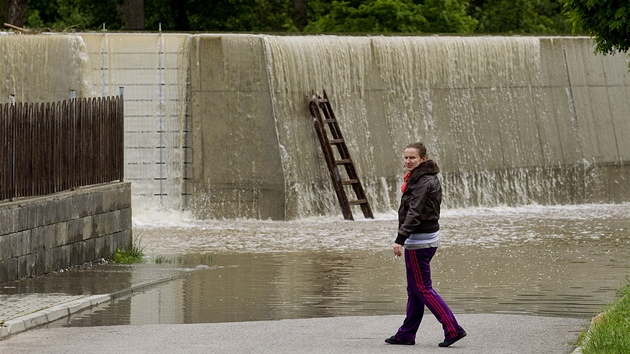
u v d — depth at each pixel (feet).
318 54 169.68
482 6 297.33
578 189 191.01
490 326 71.26
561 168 189.37
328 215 166.30
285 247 127.95
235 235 141.38
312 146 166.91
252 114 162.81
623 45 90.68
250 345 65.10
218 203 161.38
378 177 172.76
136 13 239.50
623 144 196.95
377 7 246.88
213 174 161.79
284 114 164.66
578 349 60.13
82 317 76.74
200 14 251.60
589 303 83.51
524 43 189.06
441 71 180.96
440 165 177.78
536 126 188.55
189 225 154.40
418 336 68.44
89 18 256.11
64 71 157.17
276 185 160.97
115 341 66.59
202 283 95.61
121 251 110.63
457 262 111.86
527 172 186.09
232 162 162.09
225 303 84.02
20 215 91.30
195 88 162.91
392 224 156.56
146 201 161.07
